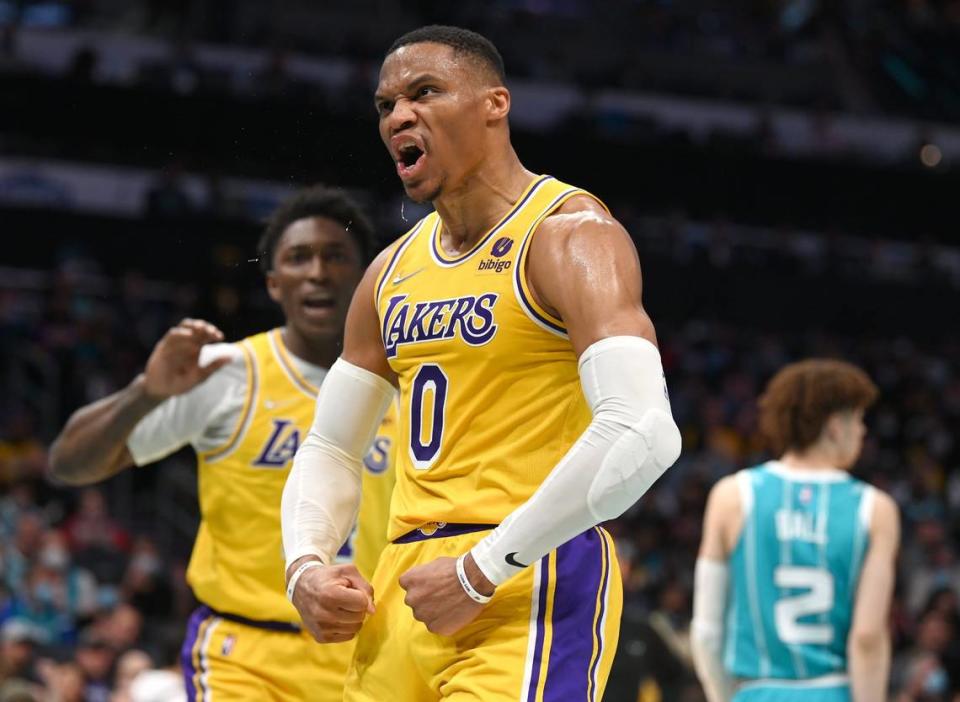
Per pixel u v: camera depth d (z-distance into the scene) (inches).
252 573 178.4
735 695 212.7
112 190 793.6
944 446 780.6
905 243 882.8
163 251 706.8
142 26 915.4
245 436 179.9
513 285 125.0
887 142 1013.2
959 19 1208.2
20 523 484.1
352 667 135.0
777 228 858.1
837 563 206.5
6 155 773.9
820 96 1066.1
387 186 164.9
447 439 127.3
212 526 182.1
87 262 704.4
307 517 135.6
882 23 1187.3
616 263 121.6
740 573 210.7
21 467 568.7
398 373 134.0
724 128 960.9
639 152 823.7
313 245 180.1
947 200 875.4
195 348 170.7
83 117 698.8
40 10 912.9
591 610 125.3
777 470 213.2
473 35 131.9
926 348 824.3
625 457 114.5
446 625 119.4
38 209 709.3
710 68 1072.2
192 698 178.7
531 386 125.1
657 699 281.7
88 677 379.6
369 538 177.6
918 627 534.3
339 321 181.8
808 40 1141.7
